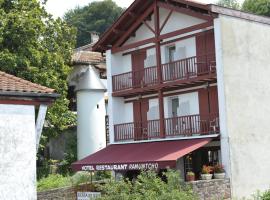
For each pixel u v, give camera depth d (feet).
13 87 51.88
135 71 111.86
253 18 101.09
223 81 94.63
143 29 114.32
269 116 100.99
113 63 118.93
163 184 61.67
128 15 111.86
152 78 109.09
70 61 145.89
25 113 51.85
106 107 154.71
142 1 108.99
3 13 128.06
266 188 97.60
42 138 133.49
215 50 96.32
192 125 103.04
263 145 98.89
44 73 128.67
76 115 148.97
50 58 132.46
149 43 110.11
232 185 92.12
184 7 103.45
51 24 139.95
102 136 149.69
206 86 102.12
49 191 104.47
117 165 96.84
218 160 98.43
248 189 94.63
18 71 125.59
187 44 106.32
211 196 87.56
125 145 111.96
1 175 49.80
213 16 95.81
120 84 116.16
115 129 116.98
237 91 96.53
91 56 154.61
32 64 128.98
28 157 51.52
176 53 106.22
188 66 103.76
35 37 131.03
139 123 113.39
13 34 126.52
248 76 98.68
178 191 59.47
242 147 95.40
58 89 134.10
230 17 97.40
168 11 108.88
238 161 94.32
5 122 50.55
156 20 107.86
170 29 108.68
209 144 100.17
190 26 102.83
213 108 101.35
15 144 50.88
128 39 117.80
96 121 148.56
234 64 96.78
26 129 51.72
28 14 129.49
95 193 87.45
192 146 93.35
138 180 67.56
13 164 50.55
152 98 114.11
